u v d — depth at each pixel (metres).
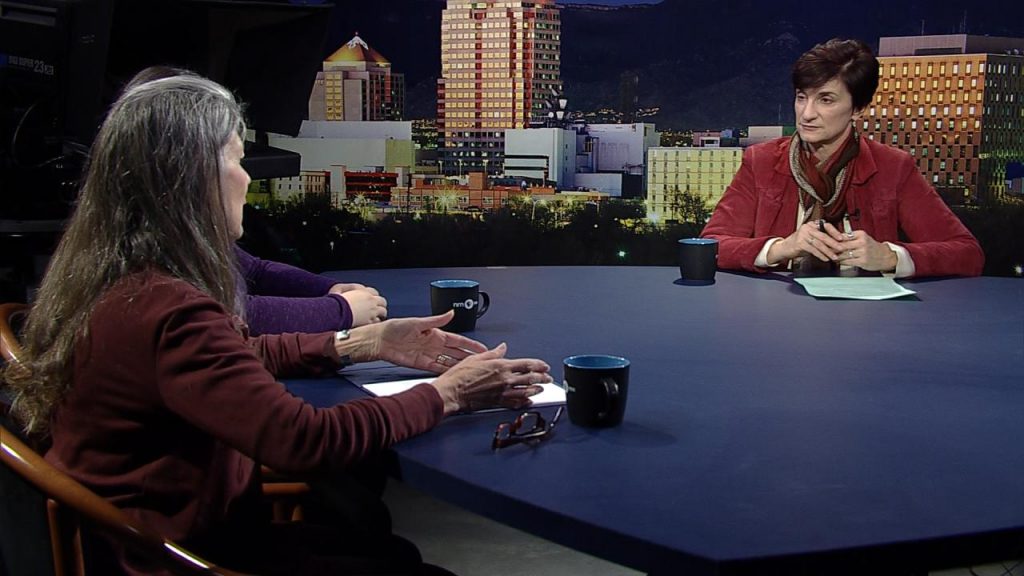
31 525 0.99
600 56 4.83
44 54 2.18
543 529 0.87
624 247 4.55
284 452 0.97
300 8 2.51
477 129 4.68
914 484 0.94
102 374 0.99
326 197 4.36
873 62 2.33
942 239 2.37
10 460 0.94
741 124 4.84
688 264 2.21
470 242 4.43
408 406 1.08
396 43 4.66
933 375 1.36
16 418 1.15
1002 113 4.23
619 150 4.62
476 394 1.16
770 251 2.27
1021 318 1.78
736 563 0.76
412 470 1.01
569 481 0.94
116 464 1.01
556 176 4.64
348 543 1.26
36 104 2.22
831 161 2.42
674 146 4.83
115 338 0.98
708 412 1.18
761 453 1.03
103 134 1.03
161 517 1.01
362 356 1.34
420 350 1.36
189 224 1.03
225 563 1.05
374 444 1.02
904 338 1.61
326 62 4.59
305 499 1.52
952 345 1.56
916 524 0.84
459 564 2.44
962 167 4.27
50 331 1.04
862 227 2.43
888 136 4.32
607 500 0.89
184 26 2.40
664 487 0.93
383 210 4.46
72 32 2.17
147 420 1.00
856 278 2.18
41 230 2.19
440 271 2.35
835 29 4.77
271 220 4.04
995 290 2.09
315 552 1.24
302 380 1.33
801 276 2.27
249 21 2.47
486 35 4.65
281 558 1.12
